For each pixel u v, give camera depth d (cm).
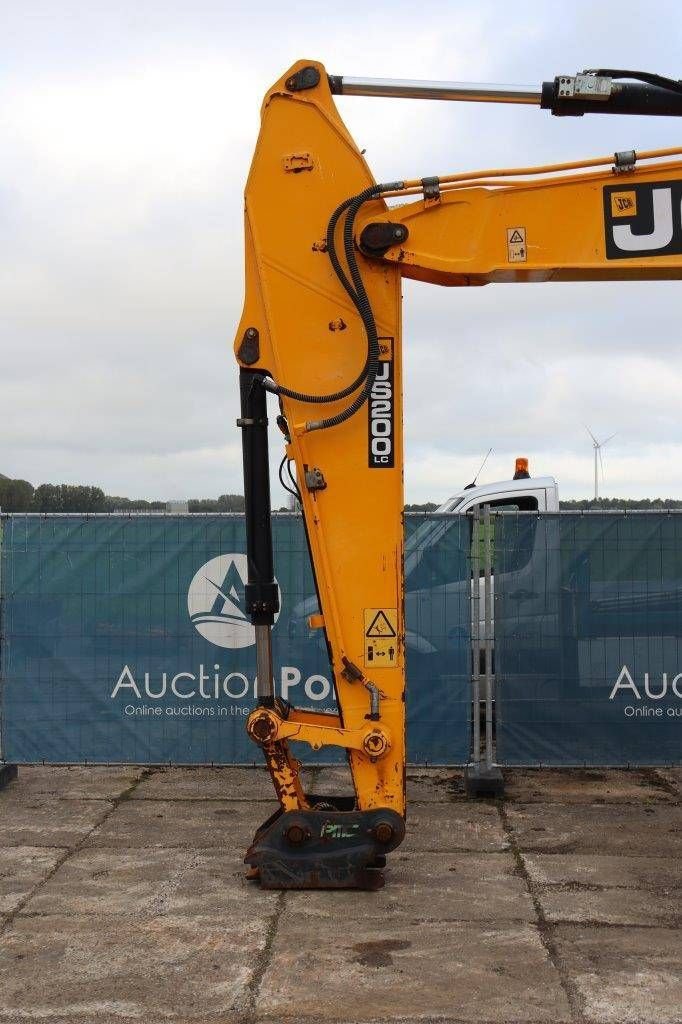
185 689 838
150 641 839
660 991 430
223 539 838
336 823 554
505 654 821
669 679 820
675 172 566
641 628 823
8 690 838
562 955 467
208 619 838
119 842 643
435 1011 412
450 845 641
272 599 571
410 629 827
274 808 726
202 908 527
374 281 567
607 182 567
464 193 566
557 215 566
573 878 575
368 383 552
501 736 822
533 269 564
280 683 834
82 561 841
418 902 536
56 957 466
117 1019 407
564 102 565
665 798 763
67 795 763
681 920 510
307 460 566
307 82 570
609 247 566
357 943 482
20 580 840
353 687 562
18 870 588
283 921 509
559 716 820
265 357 571
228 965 457
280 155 570
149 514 839
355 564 565
